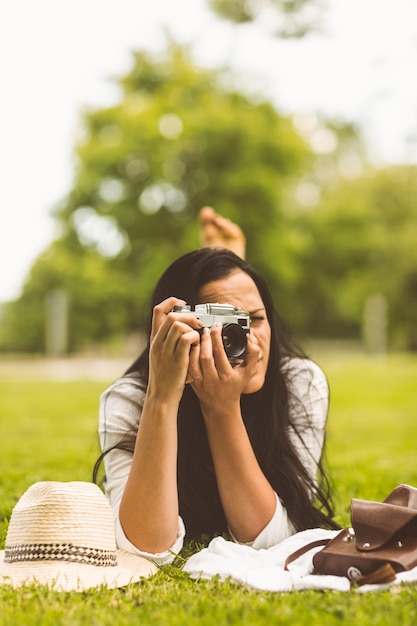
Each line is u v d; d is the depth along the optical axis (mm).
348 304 42469
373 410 13039
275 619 2365
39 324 39938
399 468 6422
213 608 2529
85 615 2453
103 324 37344
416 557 2820
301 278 34781
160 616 2451
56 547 2900
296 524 3447
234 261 3455
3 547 3732
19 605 2559
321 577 2781
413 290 42719
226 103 32906
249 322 3154
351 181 41469
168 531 3141
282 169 32625
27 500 3016
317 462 3732
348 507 4484
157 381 3074
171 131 32406
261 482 3279
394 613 2396
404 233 40969
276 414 3574
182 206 32719
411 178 40938
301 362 3830
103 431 3545
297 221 35125
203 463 3551
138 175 32531
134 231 32750
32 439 9109
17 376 23969
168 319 3023
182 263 3461
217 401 3152
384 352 42812
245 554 3125
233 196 31734
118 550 3166
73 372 26562
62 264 35375
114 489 3400
